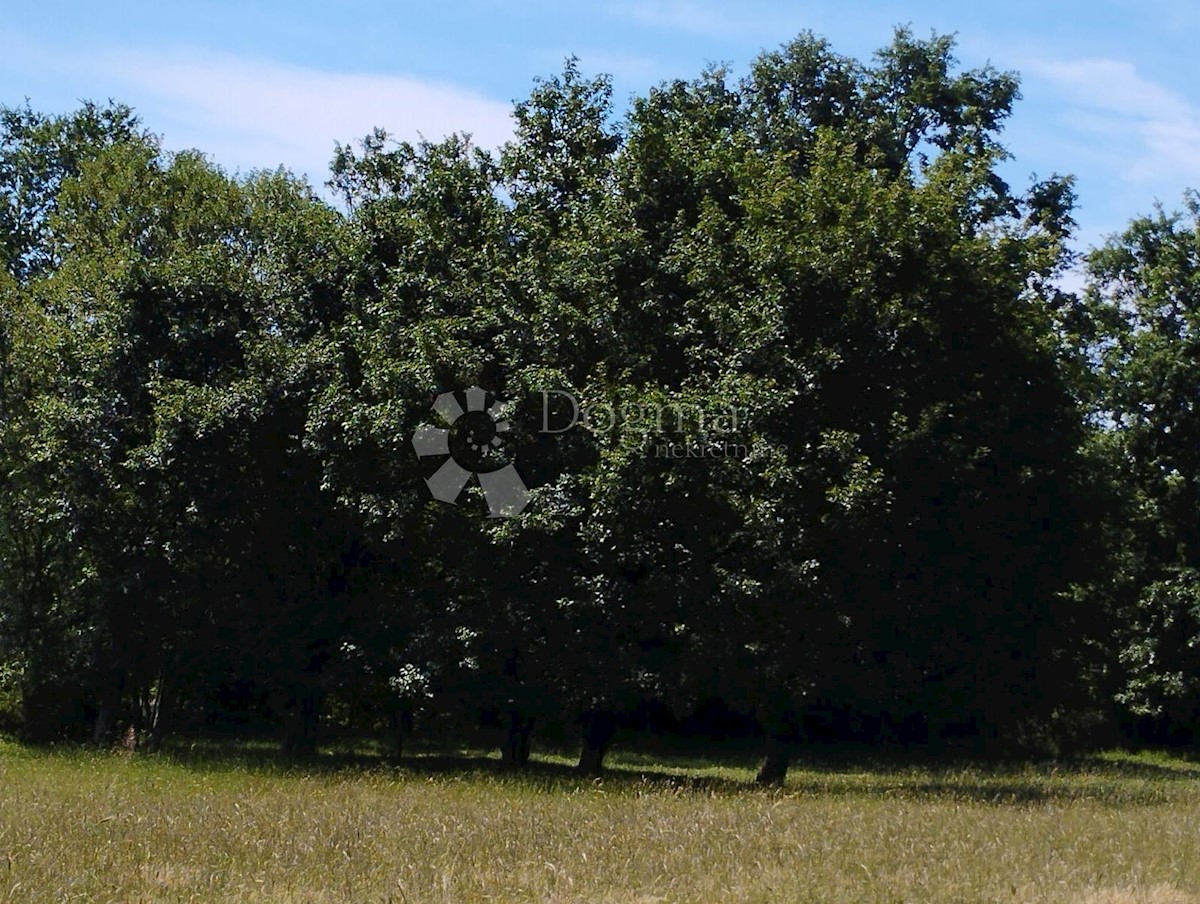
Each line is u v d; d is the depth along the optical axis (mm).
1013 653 27312
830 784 26031
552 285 24344
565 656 24422
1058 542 27000
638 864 12102
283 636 27828
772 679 23734
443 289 25562
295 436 26406
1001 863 12375
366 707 36500
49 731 36719
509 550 24125
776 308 22703
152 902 10523
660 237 24844
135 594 28578
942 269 24703
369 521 24641
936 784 25828
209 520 27094
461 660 24719
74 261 34562
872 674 25484
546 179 27281
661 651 24188
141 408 28031
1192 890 11367
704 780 25781
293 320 27859
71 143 42812
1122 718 48906
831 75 37844
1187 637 45906
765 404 21891
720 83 37875
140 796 17766
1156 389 47000
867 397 23969
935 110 37750
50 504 30391
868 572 24094
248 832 13742
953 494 24875
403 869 11758
